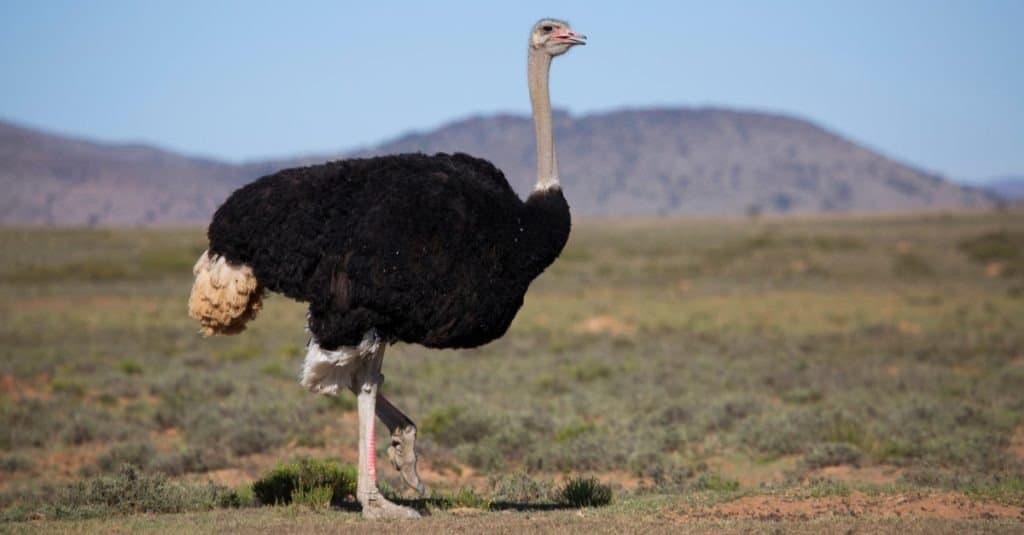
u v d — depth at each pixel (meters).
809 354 94.81
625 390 73.50
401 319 31.20
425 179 31.38
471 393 71.12
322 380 31.64
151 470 48.38
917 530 29.19
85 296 160.62
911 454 50.38
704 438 56.19
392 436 33.66
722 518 32.41
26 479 48.69
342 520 31.47
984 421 58.25
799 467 49.06
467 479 48.22
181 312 139.25
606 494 37.28
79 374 82.50
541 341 108.31
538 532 28.88
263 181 32.06
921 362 88.50
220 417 60.03
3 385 75.12
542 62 35.09
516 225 32.47
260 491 36.59
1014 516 32.50
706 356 93.25
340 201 30.98
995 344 96.56
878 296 161.00
